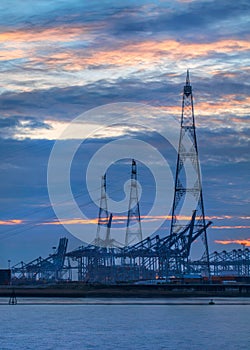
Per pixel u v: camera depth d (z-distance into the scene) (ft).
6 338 503.61
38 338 502.79
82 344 469.57
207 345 462.60
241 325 590.14
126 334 525.75
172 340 489.26
